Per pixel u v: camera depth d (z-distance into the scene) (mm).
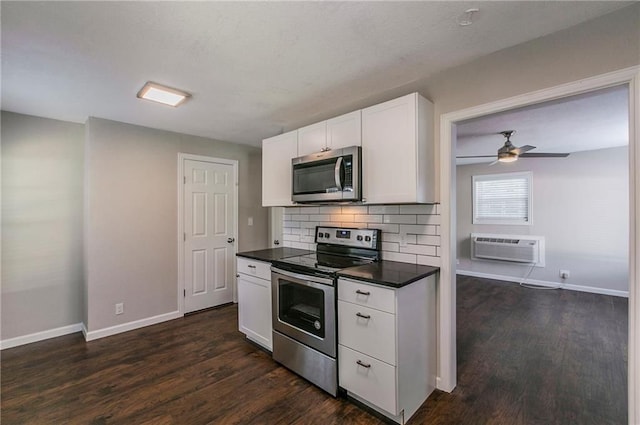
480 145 4277
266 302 2625
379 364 1782
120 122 3166
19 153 2869
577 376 2266
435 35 1669
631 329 1425
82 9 1386
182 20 1489
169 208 3545
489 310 3822
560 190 4965
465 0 1377
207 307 3893
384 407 1763
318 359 2123
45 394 2084
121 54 1812
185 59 1890
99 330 3018
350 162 2221
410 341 1835
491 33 1652
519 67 1769
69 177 3135
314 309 2215
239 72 2080
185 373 2346
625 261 4438
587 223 4730
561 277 4945
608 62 1488
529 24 1573
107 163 3076
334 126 2432
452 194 2098
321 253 2906
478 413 1862
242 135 3777
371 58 1912
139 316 3287
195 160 3781
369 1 1375
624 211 4445
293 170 2662
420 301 1942
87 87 2283
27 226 2910
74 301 3166
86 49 1748
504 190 5559
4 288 2795
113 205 3113
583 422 1771
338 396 2043
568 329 3188
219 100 2596
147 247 3355
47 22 1483
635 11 1417
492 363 2465
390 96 2389
